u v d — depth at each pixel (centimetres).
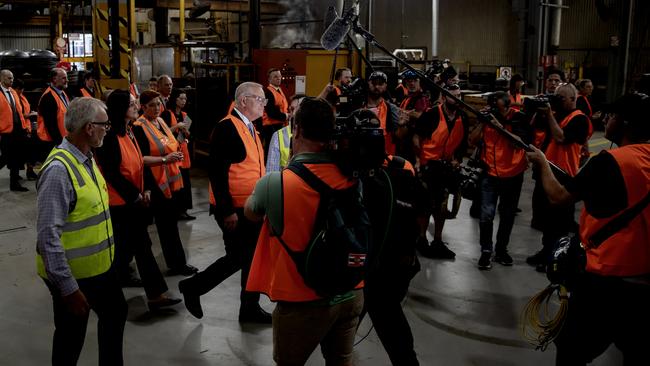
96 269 281
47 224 256
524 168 538
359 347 383
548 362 367
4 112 817
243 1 1706
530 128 529
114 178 386
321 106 218
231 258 399
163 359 364
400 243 262
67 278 258
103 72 1016
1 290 478
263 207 220
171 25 2122
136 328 407
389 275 275
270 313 433
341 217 210
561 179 295
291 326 226
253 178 392
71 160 270
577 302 259
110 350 293
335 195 214
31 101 1173
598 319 252
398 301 288
